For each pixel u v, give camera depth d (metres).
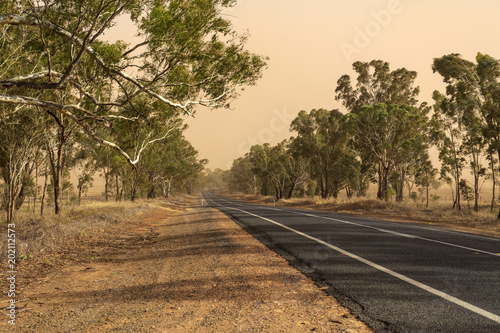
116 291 5.02
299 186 66.50
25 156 16.25
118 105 8.73
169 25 7.87
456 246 7.55
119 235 11.73
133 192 37.06
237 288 4.64
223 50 9.42
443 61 23.61
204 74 9.84
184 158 55.50
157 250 8.61
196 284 5.00
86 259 7.82
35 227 10.80
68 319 3.87
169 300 4.33
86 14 7.54
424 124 38.84
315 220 13.95
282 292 4.39
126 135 11.80
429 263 5.75
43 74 7.36
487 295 3.96
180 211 30.14
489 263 5.71
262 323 3.37
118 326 3.53
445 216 19.25
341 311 3.65
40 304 4.53
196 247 8.37
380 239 8.57
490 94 19.81
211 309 3.88
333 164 51.59
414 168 45.41
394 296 4.04
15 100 6.76
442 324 3.14
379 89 46.31
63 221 13.27
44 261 7.25
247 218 15.34
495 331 2.95
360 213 23.91
